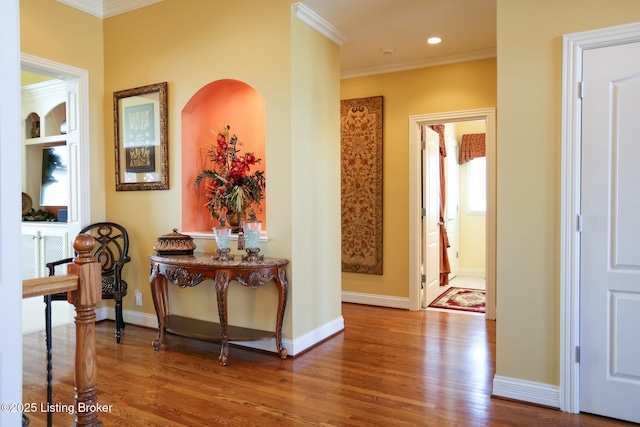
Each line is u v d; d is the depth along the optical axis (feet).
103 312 14.73
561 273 8.33
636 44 7.76
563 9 8.23
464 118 15.52
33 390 9.25
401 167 16.57
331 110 13.16
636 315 7.86
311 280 12.13
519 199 8.70
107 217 14.65
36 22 12.74
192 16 12.69
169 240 11.95
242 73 11.86
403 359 11.14
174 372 10.27
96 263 5.50
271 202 11.53
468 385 9.55
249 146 13.66
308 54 11.93
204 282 12.58
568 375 8.32
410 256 16.39
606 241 8.04
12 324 4.33
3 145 4.25
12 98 4.33
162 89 13.14
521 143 8.65
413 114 16.31
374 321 14.76
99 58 14.48
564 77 8.22
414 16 12.15
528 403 8.66
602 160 8.04
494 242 15.03
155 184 13.42
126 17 14.01
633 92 7.80
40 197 19.49
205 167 13.91
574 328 8.26
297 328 11.50
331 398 8.91
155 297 11.90
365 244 17.17
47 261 16.80
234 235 12.15
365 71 17.02
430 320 14.89
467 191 23.80
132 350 11.80
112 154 14.47
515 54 8.66
